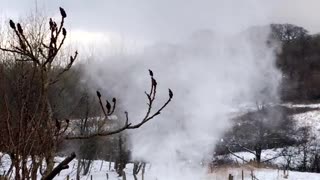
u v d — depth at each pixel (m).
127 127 2.39
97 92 2.32
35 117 2.19
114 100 2.36
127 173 25.41
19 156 2.17
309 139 40.75
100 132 2.37
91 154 22.52
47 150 2.21
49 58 2.21
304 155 36.72
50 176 2.15
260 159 34.34
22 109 2.19
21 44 2.17
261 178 25.16
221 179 23.92
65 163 2.19
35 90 2.21
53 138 2.22
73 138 2.33
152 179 23.17
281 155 34.75
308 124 43.56
